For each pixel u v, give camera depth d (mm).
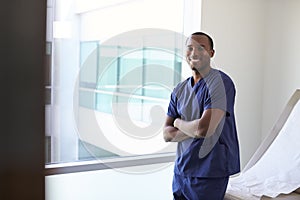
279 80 2979
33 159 422
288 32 2889
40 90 419
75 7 2199
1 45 394
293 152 2188
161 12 2525
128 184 2098
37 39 411
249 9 2980
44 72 420
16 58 403
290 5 2861
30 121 417
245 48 2990
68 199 2000
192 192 1690
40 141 425
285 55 2922
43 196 431
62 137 2064
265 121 3117
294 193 1996
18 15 397
